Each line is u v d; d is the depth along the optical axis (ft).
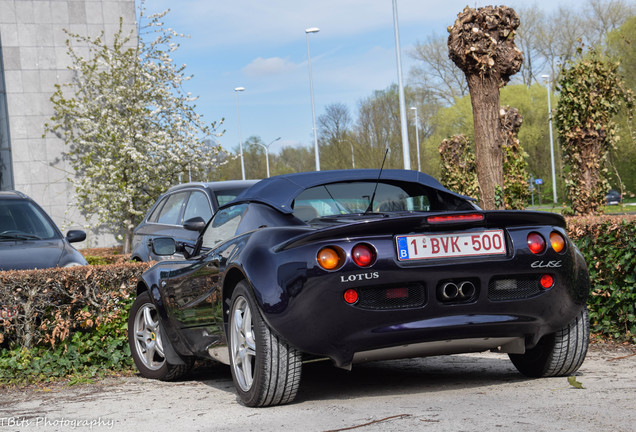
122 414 15.23
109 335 22.47
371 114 197.47
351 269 13.46
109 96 77.20
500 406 13.30
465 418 12.45
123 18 85.71
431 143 191.11
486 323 13.98
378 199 16.10
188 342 18.44
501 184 32.24
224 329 15.89
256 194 16.55
